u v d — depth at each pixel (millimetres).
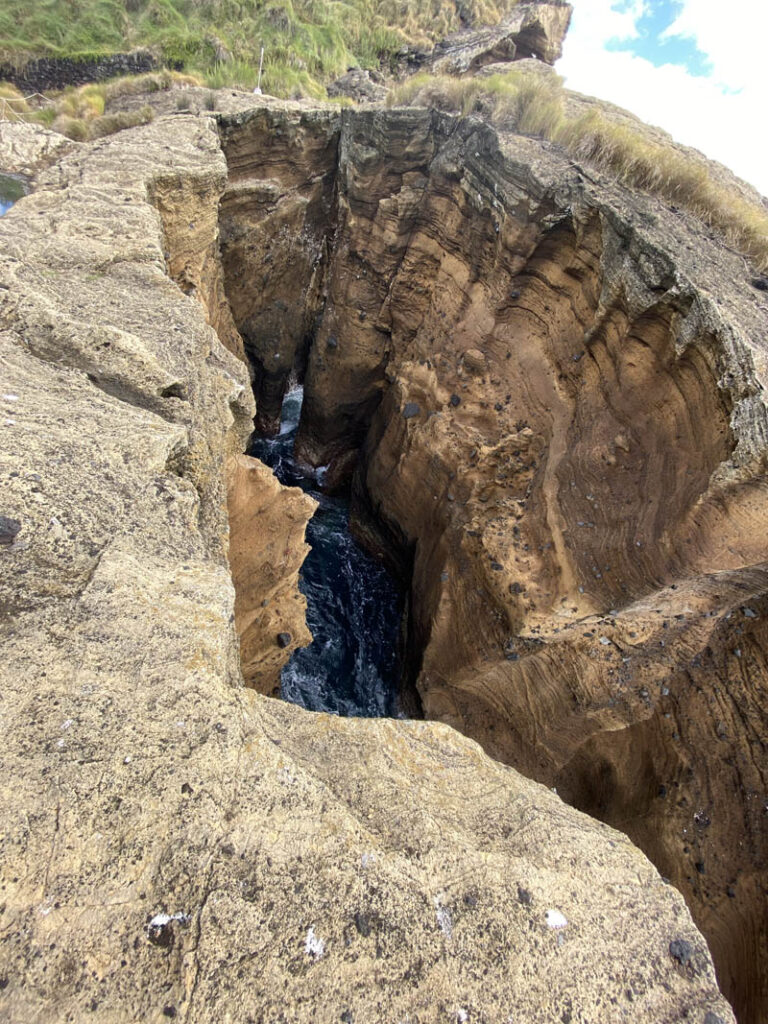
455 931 2658
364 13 24688
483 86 12680
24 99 16328
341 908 2613
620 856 3105
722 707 7551
